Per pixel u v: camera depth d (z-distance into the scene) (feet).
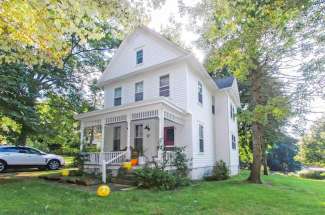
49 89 55.62
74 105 61.00
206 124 50.06
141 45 49.24
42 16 10.96
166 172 29.96
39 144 86.43
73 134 76.07
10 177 37.24
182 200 21.49
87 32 12.60
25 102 35.24
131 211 17.26
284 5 13.50
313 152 103.14
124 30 13.71
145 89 46.73
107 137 51.44
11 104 32.07
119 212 16.96
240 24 16.38
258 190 30.27
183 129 41.63
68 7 10.82
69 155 93.86
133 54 50.60
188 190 27.63
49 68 48.34
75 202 19.69
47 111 58.39
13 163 45.01
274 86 40.14
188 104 40.93
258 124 42.57
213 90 56.65
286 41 18.44
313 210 19.67
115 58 54.90
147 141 44.91
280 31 15.75
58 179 33.35
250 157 86.53
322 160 102.06
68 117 62.85
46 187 27.37
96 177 34.04
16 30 11.54
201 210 18.25
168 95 42.96
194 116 43.29
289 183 43.50
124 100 50.29
